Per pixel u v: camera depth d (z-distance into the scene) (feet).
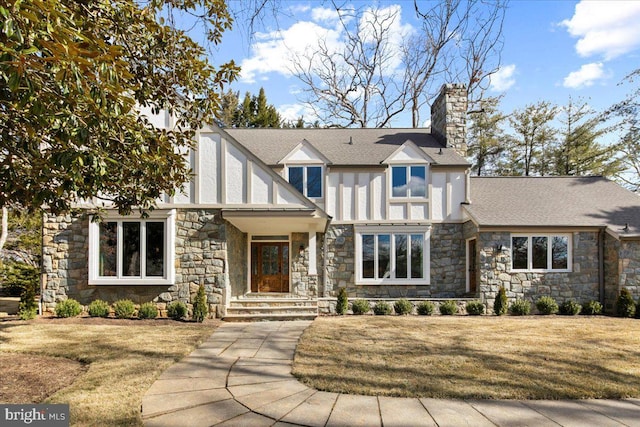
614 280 39.14
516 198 46.44
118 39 16.08
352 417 13.29
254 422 12.89
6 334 26.03
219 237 33.88
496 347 23.08
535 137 87.66
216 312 33.47
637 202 44.70
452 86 50.03
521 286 40.06
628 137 69.46
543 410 14.05
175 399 14.90
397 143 50.70
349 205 45.57
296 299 37.14
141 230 33.68
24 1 8.78
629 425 12.90
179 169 20.85
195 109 19.88
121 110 12.75
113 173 17.72
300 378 17.37
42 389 16.12
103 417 13.16
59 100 11.51
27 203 17.03
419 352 21.84
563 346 23.41
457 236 44.98
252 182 34.06
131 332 27.07
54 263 33.88
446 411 13.83
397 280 44.70
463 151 49.16
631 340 25.26
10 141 14.32
